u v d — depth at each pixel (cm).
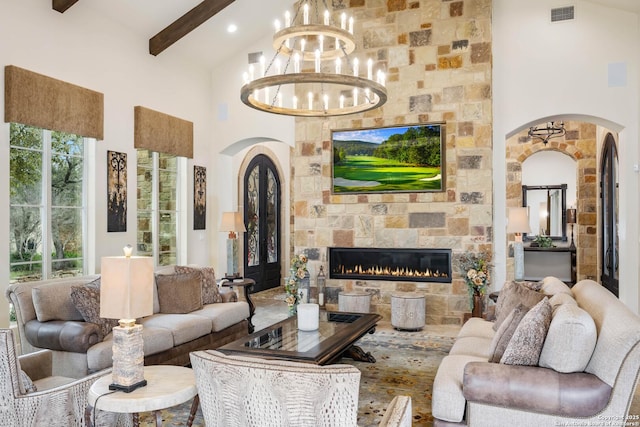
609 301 308
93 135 597
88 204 608
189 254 784
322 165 755
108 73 627
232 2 662
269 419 184
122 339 259
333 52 413
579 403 258
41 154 554
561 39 673
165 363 444
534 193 1224
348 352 498
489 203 679
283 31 362
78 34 583
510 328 302
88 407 254
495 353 304
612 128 683
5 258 496
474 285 630
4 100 497
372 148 729
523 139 1031
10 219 519
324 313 530
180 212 781
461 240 688
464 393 277
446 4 697
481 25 682
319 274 746
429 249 704
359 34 736
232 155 875
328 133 751
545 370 271
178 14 670
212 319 515
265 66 805
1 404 254
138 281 264
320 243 755
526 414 268
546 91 678
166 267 583
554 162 1214
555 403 261
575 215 1191
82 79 589
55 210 570
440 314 696
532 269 1030
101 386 266
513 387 268
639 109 641
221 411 199
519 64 688
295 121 769
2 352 249
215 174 840
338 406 176
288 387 177
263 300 884
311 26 354
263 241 1006
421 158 706
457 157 691
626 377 252
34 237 546
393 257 730
